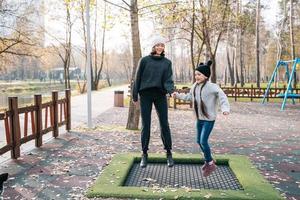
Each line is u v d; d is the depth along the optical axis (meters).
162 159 6.72
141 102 5.81
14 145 7.09
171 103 21.44
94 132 10.52
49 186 5.39
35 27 23.91
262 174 6.02
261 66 83.56
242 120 14.09
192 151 7.79
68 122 10.75
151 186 5.34
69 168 6.38
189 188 5.14
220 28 25.33
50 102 9.16
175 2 14.10
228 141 9.22
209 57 24.06
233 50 51.09
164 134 5.89
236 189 5.20
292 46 35.47
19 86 60.31
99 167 6.43
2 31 22.11
